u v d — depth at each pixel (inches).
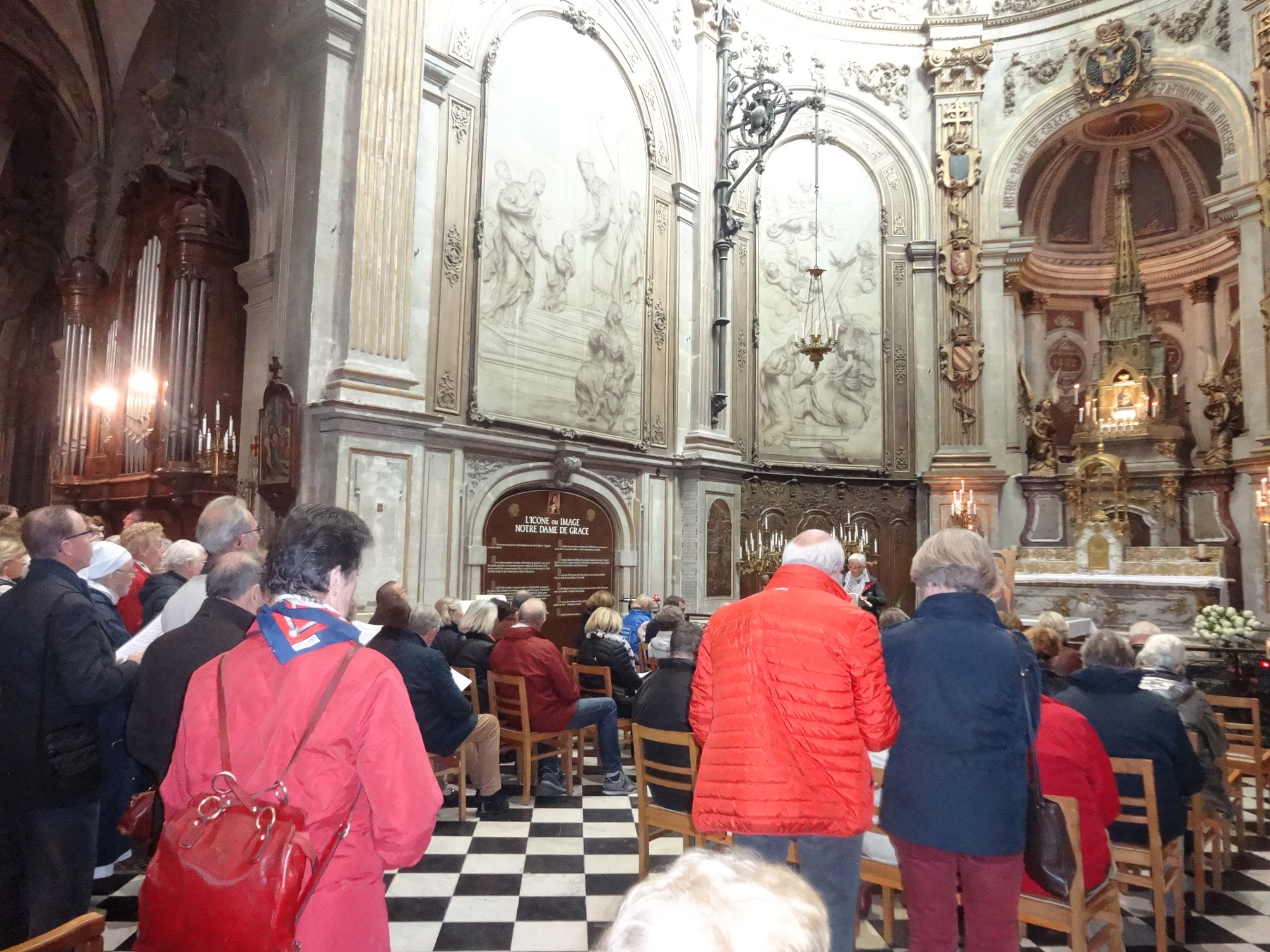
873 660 102.2
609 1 446.6
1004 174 590.9
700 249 506.3
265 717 67.2
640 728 170.6
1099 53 561.9
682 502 486.3
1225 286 611.8
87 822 117.5
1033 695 103.8
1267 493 462.9
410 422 309.1
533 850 190.4
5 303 559.8
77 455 453.1
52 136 558.3
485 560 361.4
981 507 568.4
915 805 100.1
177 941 57.5
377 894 71.6
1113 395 573.6
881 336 590.9
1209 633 426.9
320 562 73.8
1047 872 99.5
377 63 316.5
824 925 34.2
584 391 420.8
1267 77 485.7
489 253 369.1
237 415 376.2
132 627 209.5
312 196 308.7
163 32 432.5
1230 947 148.6
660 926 32.2
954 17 598.2
